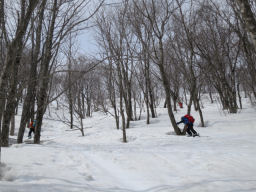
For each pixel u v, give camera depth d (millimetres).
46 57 6066
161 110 27312
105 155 6074
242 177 3898
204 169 4496
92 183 3570
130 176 4207
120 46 10562
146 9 11062
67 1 4371
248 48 12828
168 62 17391
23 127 8430
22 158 4828
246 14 3586
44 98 8516
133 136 12562
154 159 5488
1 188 2768
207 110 22438
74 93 15930
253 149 6215
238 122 13227
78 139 14203
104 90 21531
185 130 11023
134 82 21609
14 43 3512
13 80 5234
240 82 21047
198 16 14492
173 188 3445
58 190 2945
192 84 13352
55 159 5191
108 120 23344
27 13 3457
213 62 15945
